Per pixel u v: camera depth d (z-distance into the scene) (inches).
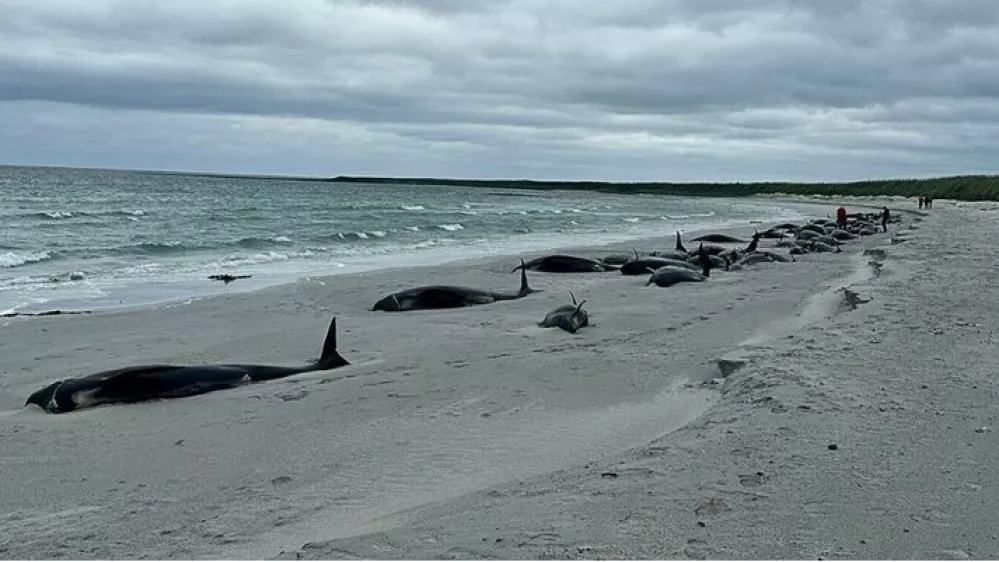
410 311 601.0
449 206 2849.4
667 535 181.0
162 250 1035.9
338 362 407.2
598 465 233.6
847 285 690.8
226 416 311.7
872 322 451.2
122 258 941.2
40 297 651.5
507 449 267.4
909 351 373.4
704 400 325.1
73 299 645.9
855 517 189.8
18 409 340.8
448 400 328.2
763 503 198.5
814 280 768.3
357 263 974.4
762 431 256.2
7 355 439.8
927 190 4439.0
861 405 283.3
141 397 343.9
